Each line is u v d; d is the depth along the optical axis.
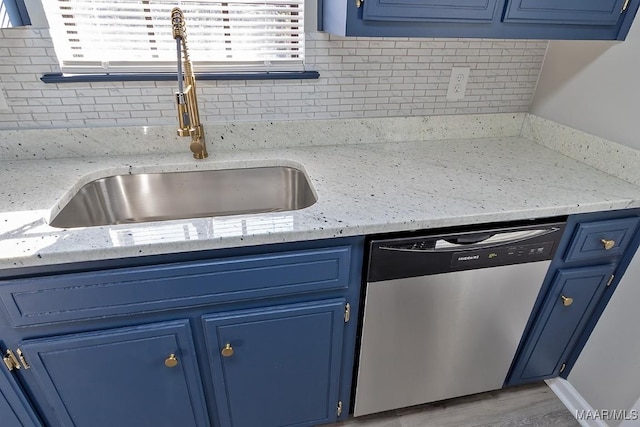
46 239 0.83
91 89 1.23
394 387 1.31
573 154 1.40
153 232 0.87
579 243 1.15
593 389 1.42
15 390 0.96
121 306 0.90
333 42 1.33
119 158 1.31
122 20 1.19
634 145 1.19
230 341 1.03
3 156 1.25
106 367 0.98
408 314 1.13
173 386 1.07
